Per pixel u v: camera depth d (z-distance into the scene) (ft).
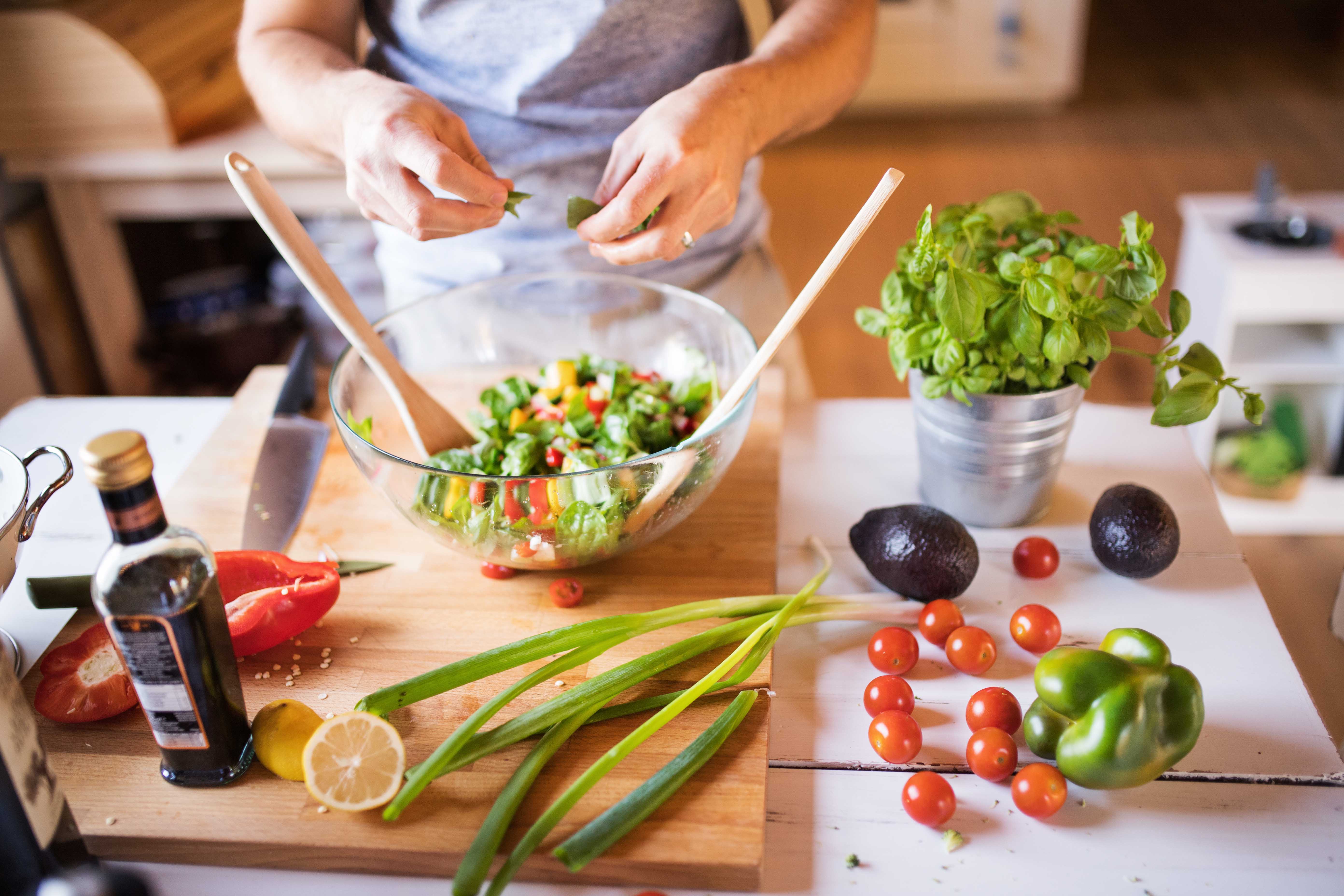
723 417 2.83
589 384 3.43
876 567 2.92
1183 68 15.48
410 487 2.67
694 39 3.69
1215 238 7.04
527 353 3.81
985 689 2.67
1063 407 2.94
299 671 2.73
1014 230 2.98
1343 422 7.24
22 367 6.85
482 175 2.68
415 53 3.75
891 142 13.61
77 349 7.43
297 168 6.64
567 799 2.19
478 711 2.44
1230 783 2.42
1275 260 6.63
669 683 2.66
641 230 2.94
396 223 2.94
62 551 3.31
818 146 13.64
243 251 8.65
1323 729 2.54
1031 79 13.82
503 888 2.06
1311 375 6.89
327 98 3.05
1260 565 6.59
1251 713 2.59
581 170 3.76
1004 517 3.23
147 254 8.38
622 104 3.70
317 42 3.47
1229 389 6.98
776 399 3.88
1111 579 3.05
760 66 3.17
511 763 2.41
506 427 3.26
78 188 6.83
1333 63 15.19
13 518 2.47
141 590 2.06
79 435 3.96
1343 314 6.66
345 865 2.28
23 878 2.15
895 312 2.87
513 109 3.66
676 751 2.45
